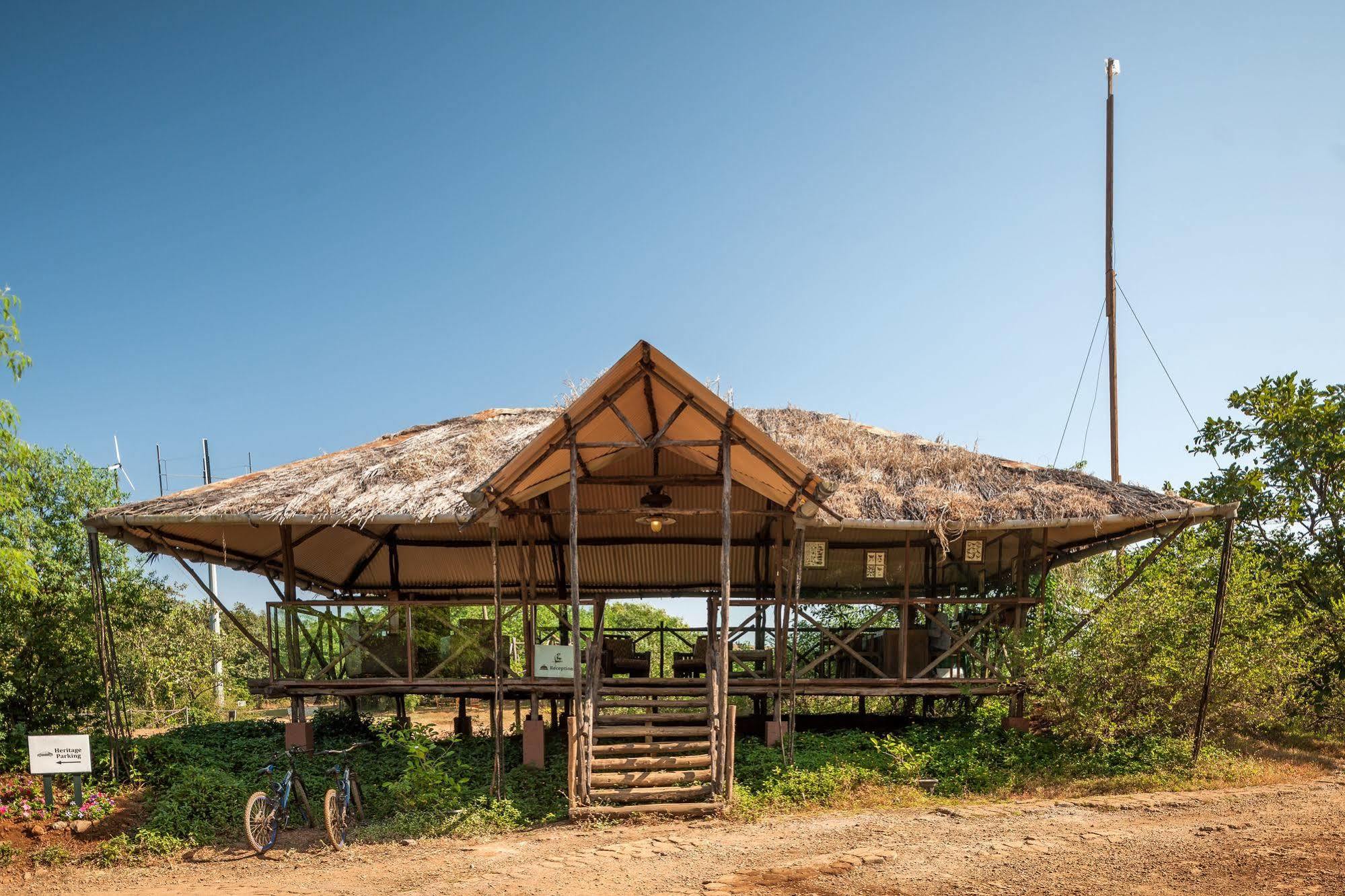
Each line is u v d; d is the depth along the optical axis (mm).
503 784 11758
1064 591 15211
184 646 24016
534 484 11953
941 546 15023
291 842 10133
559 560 16484
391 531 15977
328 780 12203
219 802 11039
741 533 15945
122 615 15844
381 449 15281
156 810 10812
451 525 15688
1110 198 20875
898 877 7660
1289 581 16953
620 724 12273
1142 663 12812
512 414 17500
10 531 13555
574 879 8031
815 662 13805
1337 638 15859
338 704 24859
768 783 11289
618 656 15992
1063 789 11359
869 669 15250
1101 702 12766
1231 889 7043
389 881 8344
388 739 12852
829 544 15656
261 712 26172
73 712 15266
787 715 15242
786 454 10484
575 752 10359
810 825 9695
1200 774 11656
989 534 14977
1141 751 12625
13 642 14336
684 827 9867
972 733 13656
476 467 14008
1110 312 20703
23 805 10805
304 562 16438
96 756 12461
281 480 13953
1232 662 13031
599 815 10234
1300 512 17734
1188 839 8539
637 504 15031
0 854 9773
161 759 12562
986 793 11320
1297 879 7199
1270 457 18156
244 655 27625
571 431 10508
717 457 12156
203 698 24797
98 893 8617
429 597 17062
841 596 15969
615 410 10438
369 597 14531
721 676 10938
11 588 12492
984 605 14820
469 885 8023
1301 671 14000
